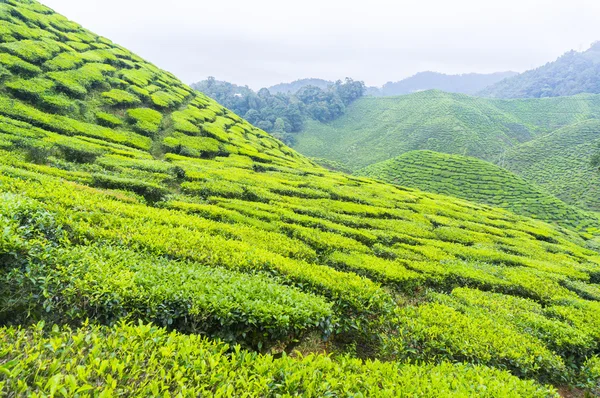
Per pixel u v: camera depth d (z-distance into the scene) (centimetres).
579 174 9056
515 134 15388
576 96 18700
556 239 3497
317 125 18288
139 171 2286
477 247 2377
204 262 1112
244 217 1806
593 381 1058
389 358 977
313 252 1488
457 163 8506
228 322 778
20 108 2755
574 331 1198
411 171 8319
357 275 1305
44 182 1473
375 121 18162
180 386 498
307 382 593
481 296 1434
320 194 2872
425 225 2661
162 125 3878
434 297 1373
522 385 773
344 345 1014
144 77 5022
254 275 1066
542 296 1633
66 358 510
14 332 557
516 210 6525
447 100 17725
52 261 806
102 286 753
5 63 3247
